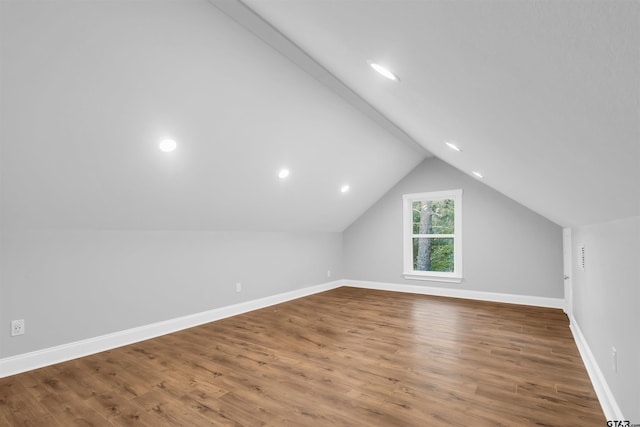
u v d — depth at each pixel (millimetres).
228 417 2096
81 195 2875
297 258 5770
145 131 2650
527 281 5090
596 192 1433
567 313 4500
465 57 827
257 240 5043
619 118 657
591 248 2652
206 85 2543
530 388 2443
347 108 3570
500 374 2676
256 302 4957
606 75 539
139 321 3633
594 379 2475
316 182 4656
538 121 992
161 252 3859
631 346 1634
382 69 1448
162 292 3854
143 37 2047
